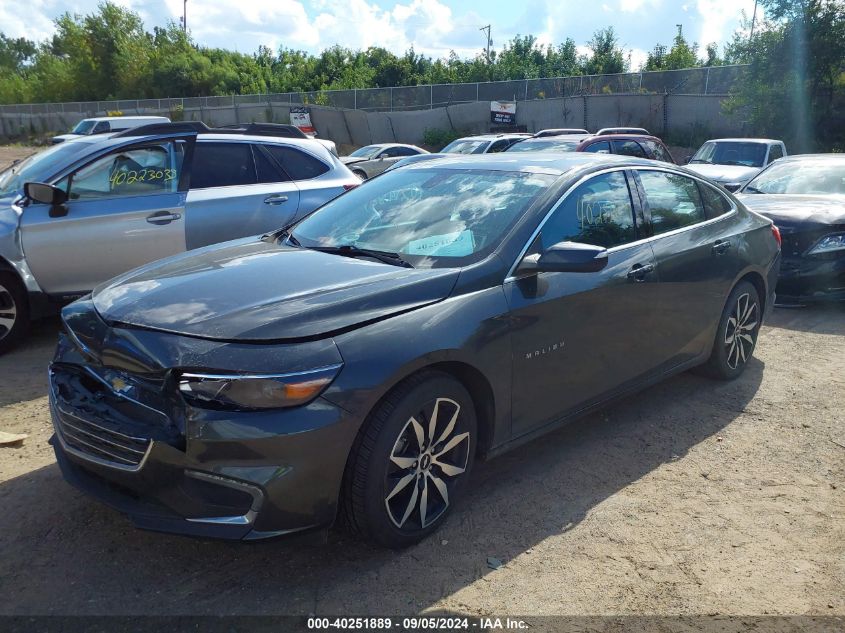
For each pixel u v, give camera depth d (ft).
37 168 19.49
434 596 9.00
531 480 12.06
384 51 192.65
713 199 16.06
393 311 9.56
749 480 12.18
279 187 21.59
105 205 18.94
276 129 26.12
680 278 14.07
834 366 17.99
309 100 123.34
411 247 11.62
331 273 10.50
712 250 15.02
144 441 8.68
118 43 206.39
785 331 21.09
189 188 20.17
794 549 10.18
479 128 105.60
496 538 10.30
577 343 11.93
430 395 9.64
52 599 8.83
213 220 20.21
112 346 9.25
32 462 12.42
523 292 10.97
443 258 11.08
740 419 14.73
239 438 8.29
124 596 8.91
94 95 209.97
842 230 21.86
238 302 9.51
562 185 12.26
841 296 22.00
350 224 12.94
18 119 187.11
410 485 9.78
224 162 20.97
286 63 212.84
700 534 10.52
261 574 9.40
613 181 13.38
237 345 8.62
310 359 8.61
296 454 8.45
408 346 9.32
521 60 167.43
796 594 9.18
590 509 11.15
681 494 11.68
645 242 13.55
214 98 140.77
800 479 12.24
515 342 10.80
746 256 16.03
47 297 18.70
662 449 13.32
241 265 11.07
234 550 9.93
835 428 14.30
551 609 8.80
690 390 16.29
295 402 8.45
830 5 72.23
